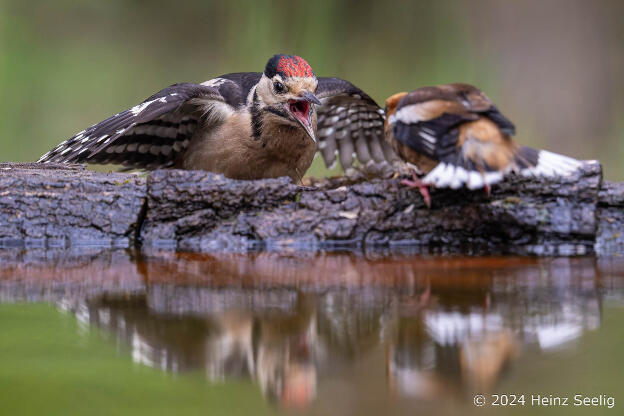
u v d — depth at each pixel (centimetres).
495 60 2706
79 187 1064
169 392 552
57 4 2794
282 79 1185
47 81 2548
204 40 2858
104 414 518
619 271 889
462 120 963
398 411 517
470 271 885
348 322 684
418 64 2681
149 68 2753
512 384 555
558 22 2780
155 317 704
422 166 1066
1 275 862
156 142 1224
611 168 2280
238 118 1207
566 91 2598
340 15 2700
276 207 1078
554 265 923
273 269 906
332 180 1379
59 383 567
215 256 986
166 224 1068
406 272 885
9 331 668
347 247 1057
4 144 2280
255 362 596
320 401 536
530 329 657
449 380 557
